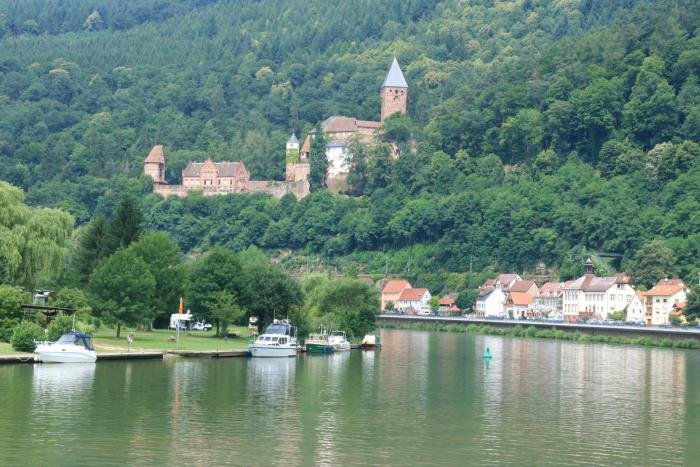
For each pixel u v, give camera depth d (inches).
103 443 5334.6
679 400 7583.7
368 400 7047.2
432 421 6279.5
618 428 6264.8
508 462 5251.0
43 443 5290.4
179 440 5462.6
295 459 5147.6
